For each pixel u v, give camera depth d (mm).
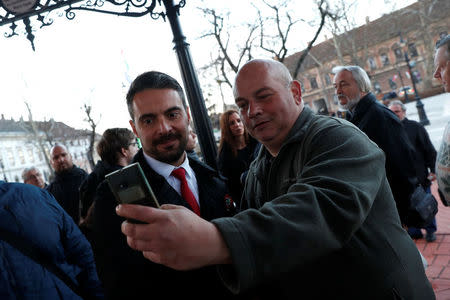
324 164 768
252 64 1029
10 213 1390
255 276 555
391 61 45875
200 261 524
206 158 2652
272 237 574
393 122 2229
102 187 1306
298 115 1059
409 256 979
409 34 40844
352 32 24484
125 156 2564
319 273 909
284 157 1037
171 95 1280
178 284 1210
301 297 941
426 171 3346
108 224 1218
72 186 3703
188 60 2607
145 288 1186
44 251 1434
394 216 1008
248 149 3268
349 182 726
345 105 2676
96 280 1656
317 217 623
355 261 892
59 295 1408
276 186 1070
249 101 1022
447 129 1310
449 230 4105
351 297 893
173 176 1384
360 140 858
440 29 35344
